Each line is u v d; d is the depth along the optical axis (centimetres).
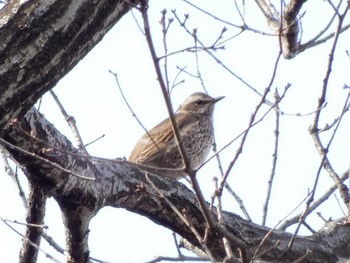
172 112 726
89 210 944
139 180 998
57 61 744
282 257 1130
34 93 748
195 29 1095
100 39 783
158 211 1029
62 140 881
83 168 908
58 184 898
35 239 1023
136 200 1005
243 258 812
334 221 1238
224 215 1092
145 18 669
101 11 755
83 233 974
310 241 1177
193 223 1045
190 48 916
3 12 737
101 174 947
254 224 1132
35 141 841
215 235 1051
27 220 989
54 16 734
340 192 1237
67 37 741
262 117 853
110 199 970
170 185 1038
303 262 1152
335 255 1186
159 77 703
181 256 1188
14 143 833
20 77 727
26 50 726
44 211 974
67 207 937
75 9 740
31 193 932
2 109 735
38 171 878
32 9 731
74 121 1105
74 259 1011
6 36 723
